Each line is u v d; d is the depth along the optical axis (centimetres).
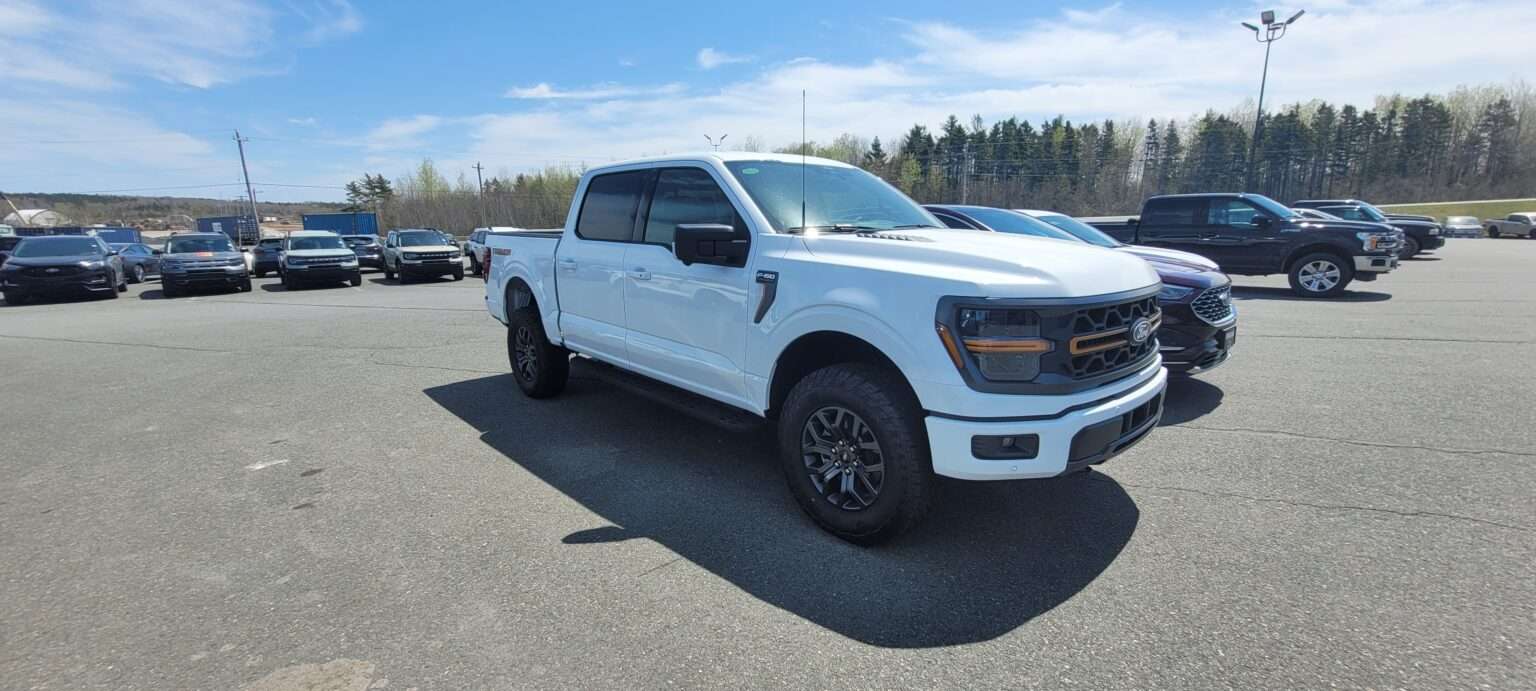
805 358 374
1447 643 255
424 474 438
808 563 323
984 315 292
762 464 452
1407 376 629
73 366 793
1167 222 1284
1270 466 429
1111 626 270
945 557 327
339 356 820
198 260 1748
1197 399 573
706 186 416
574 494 405
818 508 349
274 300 1568
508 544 343
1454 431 482
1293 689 233
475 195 8131
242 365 775
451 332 999
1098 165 7344
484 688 238
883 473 320
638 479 427
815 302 338
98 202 10088
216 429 536
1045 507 378
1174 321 537
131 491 415
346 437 511
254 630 272
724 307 391
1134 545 335
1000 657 253
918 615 280
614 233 488
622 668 248
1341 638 259
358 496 404
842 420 338
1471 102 7838
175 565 325
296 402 611
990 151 7006
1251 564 314
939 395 296
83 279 1644
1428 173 7575
